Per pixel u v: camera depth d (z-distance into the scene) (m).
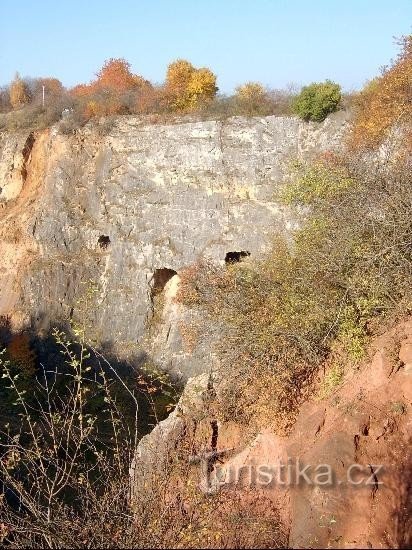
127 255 31.25
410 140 16.80
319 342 10.41
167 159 31.50
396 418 8.58
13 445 8.27
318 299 10.49
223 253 29.22
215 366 12.86
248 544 7.59
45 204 33.47
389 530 7.33
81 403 8.74
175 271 30.33
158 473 8.98
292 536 7.86
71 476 8.45
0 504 7.77
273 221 27.34
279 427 9.55
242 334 11.05
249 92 31.89
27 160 36.38
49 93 44.34
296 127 29.55
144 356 28.97
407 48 20.53
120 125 33.66
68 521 7.33
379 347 9.66
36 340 30.33
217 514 8.32
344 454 8.19
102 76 43.69
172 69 34.72
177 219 30.61
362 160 15.25
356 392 9.20
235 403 10.93
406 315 9.99
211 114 31.94
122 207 32.03
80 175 33.84
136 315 30.31
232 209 29.75
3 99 52.44
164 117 33.09
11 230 33.47
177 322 28.50
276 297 10.99
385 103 20.52
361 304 10.21
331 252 11.02
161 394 21.75
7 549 7.10
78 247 32.69
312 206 13.25
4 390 25.88
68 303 31.47
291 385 10.04
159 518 7.36
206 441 10.80
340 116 28.17
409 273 10.17
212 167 30.56
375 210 11.26
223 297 12.16
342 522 7.62
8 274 32.97
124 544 6.95
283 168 29.08
